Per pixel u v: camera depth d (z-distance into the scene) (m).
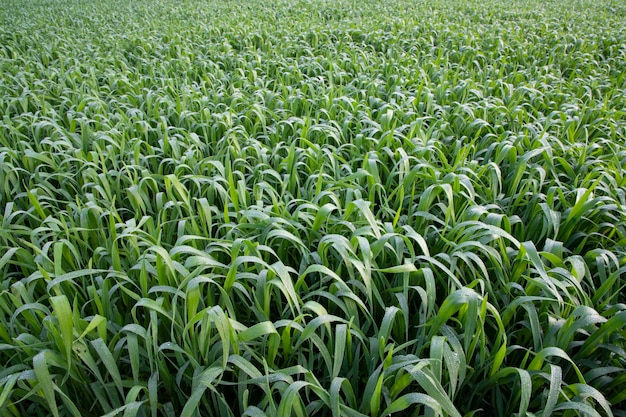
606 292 1.73
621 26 6.77
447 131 3.18
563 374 1.54
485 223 1.92
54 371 1.41
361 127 3.21
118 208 2.50
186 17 8.07
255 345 1.49
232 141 2.98
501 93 4.09
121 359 1.47
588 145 3.01
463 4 8.65
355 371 1.47
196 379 1.27
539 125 3.23
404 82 4.08
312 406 1.31
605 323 1.39
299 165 2.77
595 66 5.01
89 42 6.00
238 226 1.86
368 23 6.77
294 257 1.97
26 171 2.63
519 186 2.60
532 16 7.54
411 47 5.45
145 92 4.17
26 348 1.35
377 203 2.46
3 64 4.80
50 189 2.59
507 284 1.66
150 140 3.37
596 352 1.58
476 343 1.49
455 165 2.46
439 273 1.84
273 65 4.84
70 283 1.64
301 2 9.03
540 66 5.16
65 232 1.88
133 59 5.50
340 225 1.96
